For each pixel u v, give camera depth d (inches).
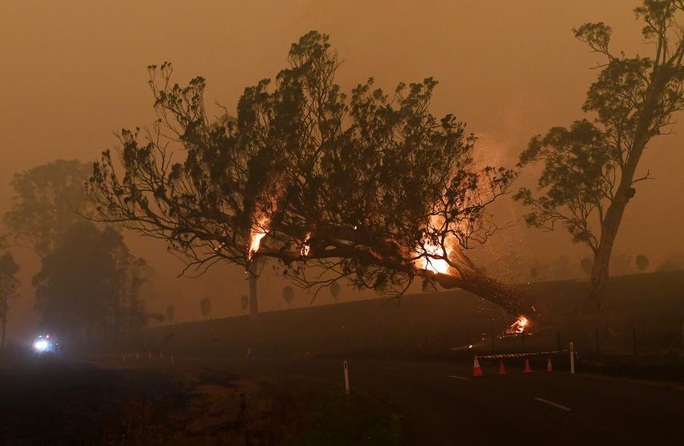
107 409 793.6
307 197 1571.1
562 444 533.6
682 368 927.0
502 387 930.7
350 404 706.2
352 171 1552.7
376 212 1549.0
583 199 1891.0
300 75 1599.4
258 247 1653.5
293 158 1581.0
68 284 3083.2
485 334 1945.1
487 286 1717.5
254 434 704.4
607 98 1823.3
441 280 1680.6
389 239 1585.9
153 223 1589.6
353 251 1631.4
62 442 635.5
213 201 1571.1
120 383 1019.3
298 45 1615.4
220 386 1132.5
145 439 660.7
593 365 1092.5
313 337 2598.4
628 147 1840.6
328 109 1599.4
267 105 1610.5
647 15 1777.8
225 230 1620.3
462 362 1497.3
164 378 1203.9
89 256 3120.1
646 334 1406.3
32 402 781.3
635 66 1793.8
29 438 635.5
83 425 703.1
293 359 2039.9
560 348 1424.7
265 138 1604.3
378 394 920.3
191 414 830.5
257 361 2006.6
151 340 3144.7
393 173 1526.8
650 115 1784.0
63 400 812.6
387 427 633.6
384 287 1644.9
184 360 2245.3
